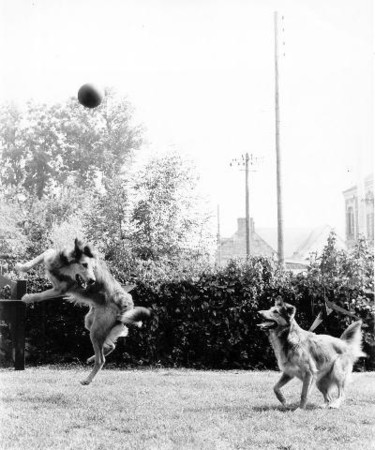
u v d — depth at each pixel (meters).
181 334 9.31
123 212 12.52
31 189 16.84
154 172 12.83
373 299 9.44
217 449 4.53
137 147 16.16
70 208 15.17
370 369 9.27
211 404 6.06
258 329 9.29
